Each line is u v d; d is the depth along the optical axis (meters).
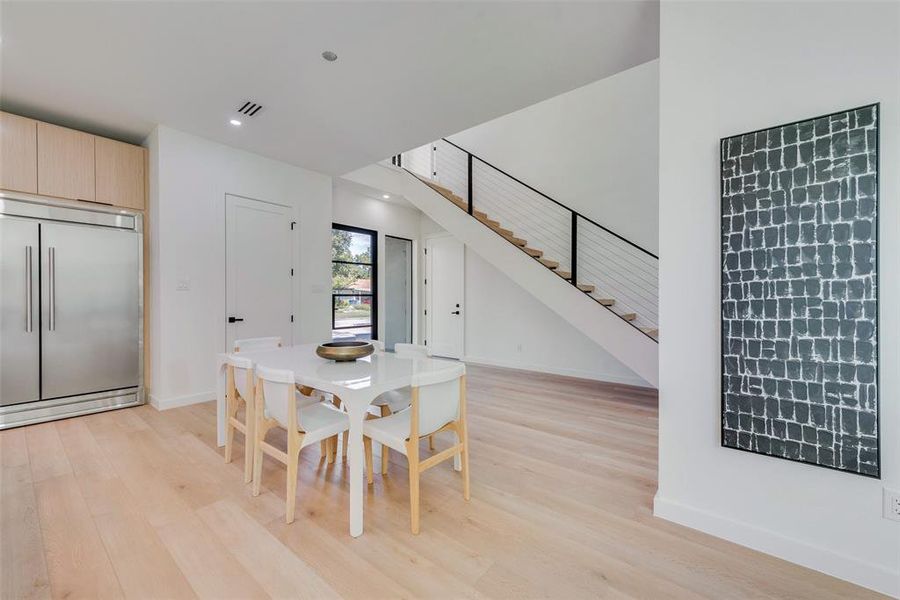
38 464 2.42
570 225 5.16
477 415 3.48
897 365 1.35
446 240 6.59
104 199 3.44
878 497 1.40
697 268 1.75
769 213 1.55
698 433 1.77
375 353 2.88
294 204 4.57
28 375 3.07
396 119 3.38
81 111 3.24
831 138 1.43
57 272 3.19
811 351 1.48
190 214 3.69
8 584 1.43
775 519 1.59
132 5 2.03
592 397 4.08
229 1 2.01
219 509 1.94
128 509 1.93
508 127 5.77
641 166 4.64
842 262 1.41
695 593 1.40
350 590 1.42
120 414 3.39
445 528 1.80
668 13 1.79
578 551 1.64
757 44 1.59
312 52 2.46
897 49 1.34
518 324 5.68
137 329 3.60
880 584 1.39
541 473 2.36
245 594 1.40
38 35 2.27
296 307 4.59
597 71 2.68
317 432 1.95
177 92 2.95
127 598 1.38
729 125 1.66
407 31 2.26
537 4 2.05
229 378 2.49
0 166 2.94
